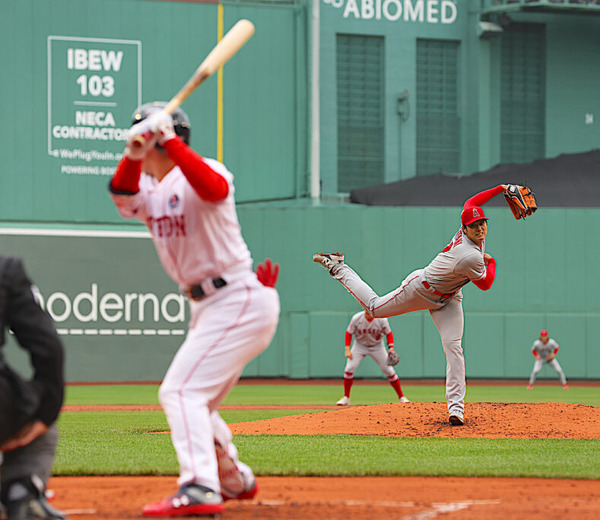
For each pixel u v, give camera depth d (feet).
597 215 293.02
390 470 63.05
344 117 328.70
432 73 338.13
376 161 331.98
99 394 225.56
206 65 43.27
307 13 302.04
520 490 56.03
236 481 48.55
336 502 50.42
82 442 88.33
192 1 293.84
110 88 288.30
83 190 285.64
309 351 286.66
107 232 281.33
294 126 302.04
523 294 291.17
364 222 290.97
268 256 290.35
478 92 338.34
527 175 306.76
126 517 44.60
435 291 100.73
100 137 287.28
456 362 104.53
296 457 72.18
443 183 304.50
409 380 285.64
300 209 289.53
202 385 44.80
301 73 302.25
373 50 332.60
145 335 281.74
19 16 282.15
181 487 44.16
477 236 97.40
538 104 345.10
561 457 74.28
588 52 348.38
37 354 38.96
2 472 40.22
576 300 292.20
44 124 283.38
